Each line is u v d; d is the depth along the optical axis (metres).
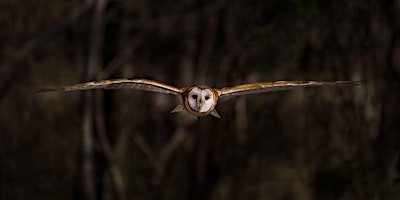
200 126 19.19
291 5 15.87
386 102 15.23
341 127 16.08
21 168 20.89
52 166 20.94
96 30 18.22
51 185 20.92
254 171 19.14
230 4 17.44
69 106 20.78
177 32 19.92
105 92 19.39
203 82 18.73
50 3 20.02
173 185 20.88
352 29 15.38
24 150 20.91
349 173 15.91
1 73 19.08
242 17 17.31
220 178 19.36
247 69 17.23
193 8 19.48
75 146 20.70
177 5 19.72
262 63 16.25
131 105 20.30
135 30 20.22
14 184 20.84
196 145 19.48
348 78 15.47
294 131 18.36
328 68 15.68
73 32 19.64
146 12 19.80
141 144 20.14
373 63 15.23
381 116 15.33
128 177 20.67
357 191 15.71
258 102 18.36
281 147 18.67
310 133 16.92
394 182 15.30
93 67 18.34
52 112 20.67
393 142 15.28
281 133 18.52
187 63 20.23
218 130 18.89
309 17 15.68
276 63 16.05
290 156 18.62
